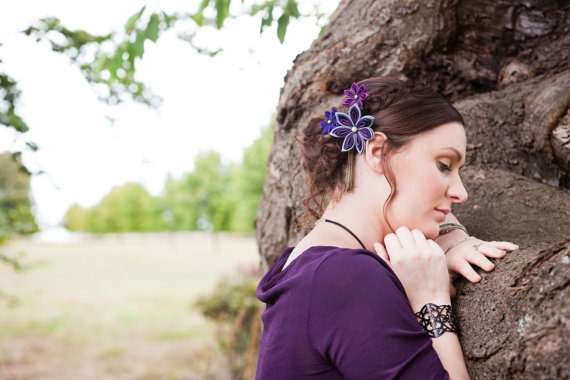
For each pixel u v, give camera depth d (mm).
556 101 1751
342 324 1094
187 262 29641
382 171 1272
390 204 1272
